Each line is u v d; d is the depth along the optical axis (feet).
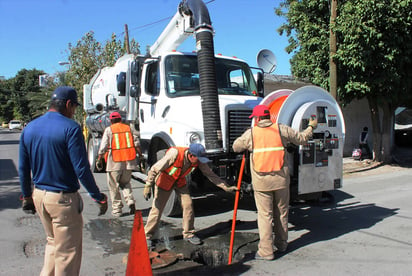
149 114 22.26
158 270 12.84
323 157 17.01
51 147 9.25
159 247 15.14
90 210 21.17
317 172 16.88
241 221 18.94
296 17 39.45
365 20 33.17
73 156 9.29
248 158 17.11
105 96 32.91
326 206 22.62
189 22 20.92
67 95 9.80
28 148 9.52
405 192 27.04
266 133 13.97
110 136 19.75
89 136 37.32
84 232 17.10
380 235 16.75
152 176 14.57
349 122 52.70
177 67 21.11
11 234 16.56
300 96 16.76
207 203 23.03
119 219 19.36
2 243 15.33
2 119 264.11
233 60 23.21
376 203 23.34
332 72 34.32
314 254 14.43
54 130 9.29
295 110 16.79
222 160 17.90
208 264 13.53
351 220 19.35
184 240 15.99
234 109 18.93
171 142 19.27
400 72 36.22
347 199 24.67
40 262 13.32
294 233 17.28
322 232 17.35
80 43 72.69
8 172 36.45
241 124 19.12
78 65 72.13
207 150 17.47
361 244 15.56
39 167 9.43
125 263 13.37
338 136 17.47
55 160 9.30
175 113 19.34
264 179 13.73
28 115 217.15
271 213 14.08
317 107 16.60
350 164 43.50
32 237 16.15
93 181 9.73
